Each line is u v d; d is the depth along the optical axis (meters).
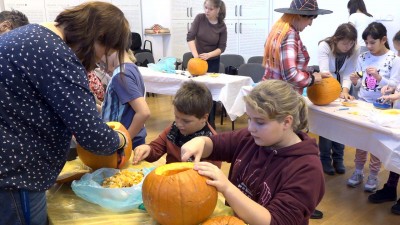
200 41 4.13
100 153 1.06
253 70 4.45
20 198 0.96
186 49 6.32
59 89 0.92
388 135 1.88
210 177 1.00
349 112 2.24
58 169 1.06
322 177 1.04
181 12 6.20
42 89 0.92
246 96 1.02
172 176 0.98
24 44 0.90
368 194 2.76
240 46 6.05
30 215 0.99
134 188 1.14
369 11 4.47
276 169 1.08
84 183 1.18
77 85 0.94
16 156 0.93
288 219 0.94
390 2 4.27
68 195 1.21
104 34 1.03
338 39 2.77
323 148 3.09
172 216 0.96
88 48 1.02
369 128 1.98
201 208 0.97
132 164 1.44
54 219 1.07
